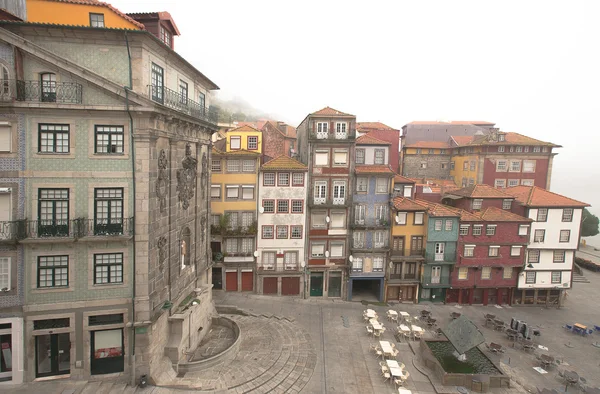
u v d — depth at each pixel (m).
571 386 25.06
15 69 18.03
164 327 22.16
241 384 21.69
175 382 20.83
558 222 39.88
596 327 34.91
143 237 19.67
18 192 18.64
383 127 52.38
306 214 38.31
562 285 40.62
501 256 39.34
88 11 20.03
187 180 25.66
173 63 22.98
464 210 40.53
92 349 20.17
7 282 18.89
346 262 39.22
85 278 19.58
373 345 28.69
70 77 18.52
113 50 19.00
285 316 33.38
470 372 25.00
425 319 35.00
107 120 19.08
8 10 18.62
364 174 38.06
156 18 22.23
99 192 19.39
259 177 37.50
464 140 65.94
